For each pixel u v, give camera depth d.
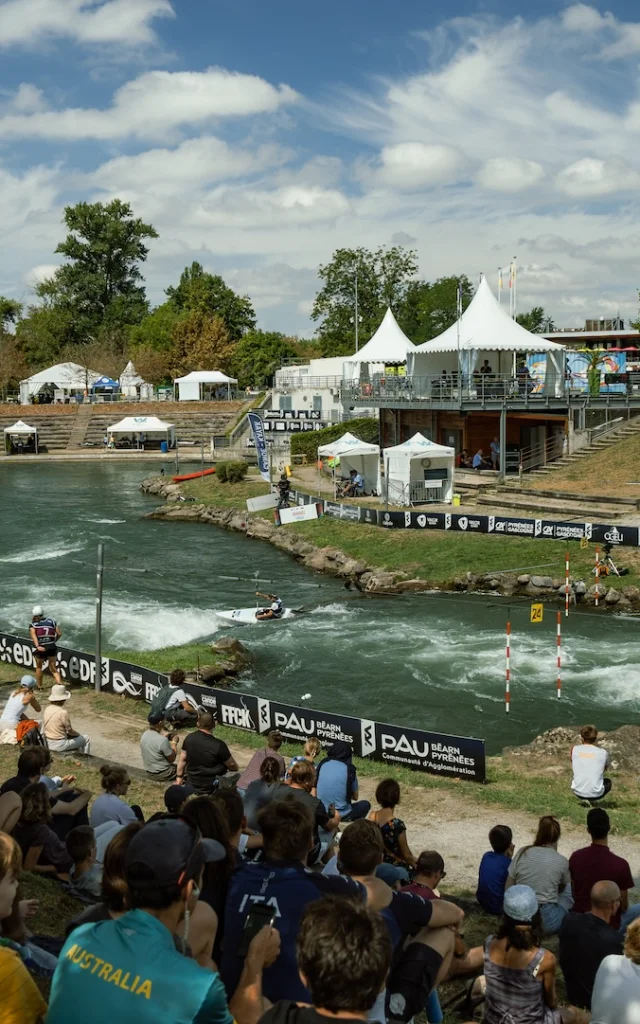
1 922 6.43
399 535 43.56
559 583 35.88
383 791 10.71
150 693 22.91
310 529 47.50
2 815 9.67
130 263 152.75
